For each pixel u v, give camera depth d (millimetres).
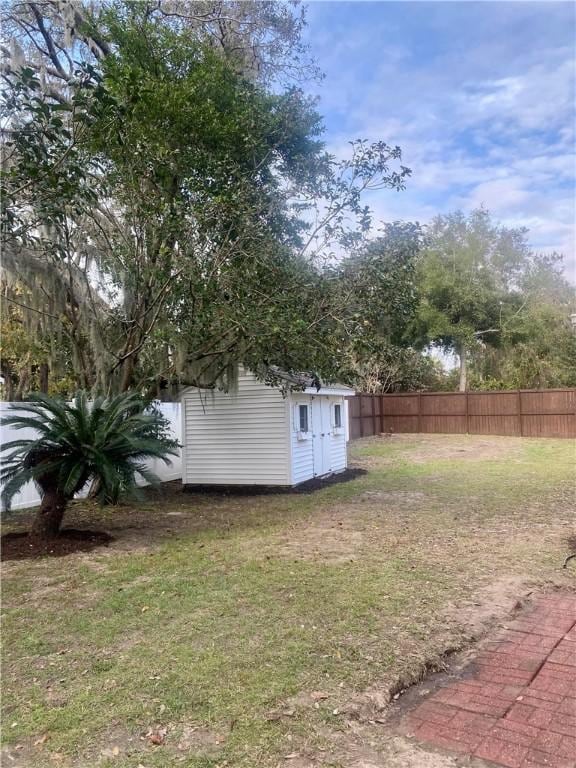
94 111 5395
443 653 3479
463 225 27000
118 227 9086
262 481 10703
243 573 5148
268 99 9508
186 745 2543
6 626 4012
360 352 8297
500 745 2533
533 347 26844
